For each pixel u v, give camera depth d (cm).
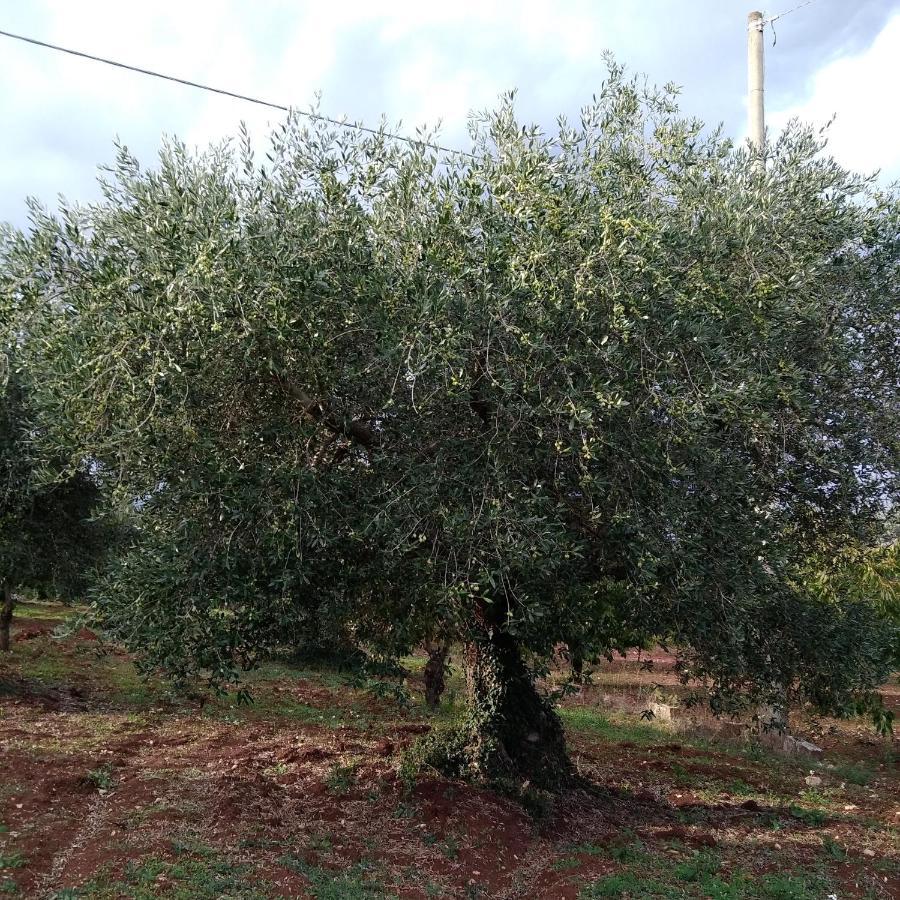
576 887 588
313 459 558
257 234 541
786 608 648
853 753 1203
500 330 528
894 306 712
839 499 699
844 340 689
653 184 680
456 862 615
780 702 694
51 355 523
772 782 977
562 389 522
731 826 784
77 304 527
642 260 538
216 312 476
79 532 1134
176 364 489
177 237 512
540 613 533
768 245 653
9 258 562
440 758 775
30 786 685
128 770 789
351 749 925
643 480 543
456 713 1302
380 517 518
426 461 537
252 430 557
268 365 521
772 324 613
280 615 536
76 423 518
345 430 566
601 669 1850
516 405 522
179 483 533
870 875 667
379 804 710
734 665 623
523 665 807
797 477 675
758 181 689
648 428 544
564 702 1449
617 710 1405
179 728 1040
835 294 695
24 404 957
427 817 680
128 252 555
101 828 599
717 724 1262
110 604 536
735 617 573
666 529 539
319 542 529
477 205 576
